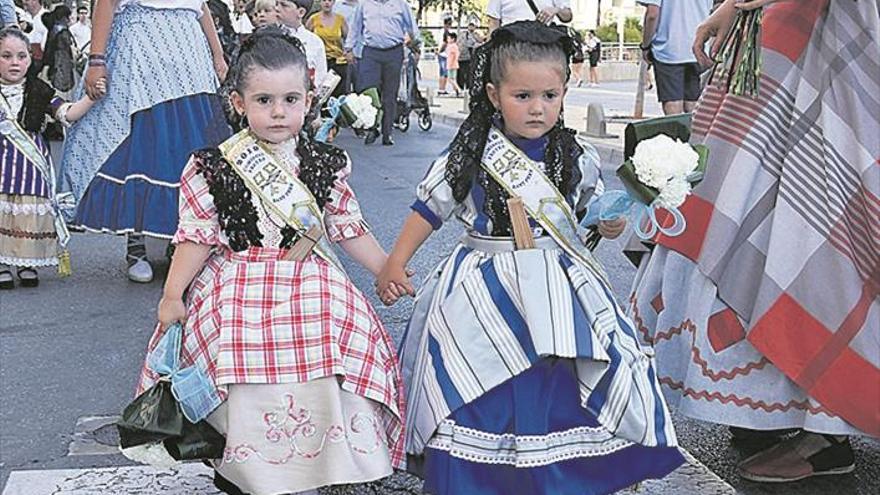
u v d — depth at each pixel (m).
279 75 3.23
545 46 3.19
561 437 3.08
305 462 3.10
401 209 9.18
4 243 6.45
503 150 3.27
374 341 3.23
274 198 3.25
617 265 7.10
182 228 3.27
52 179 6.52
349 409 3.12
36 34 14.72
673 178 3.08
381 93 13.95
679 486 3.77
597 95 26.34
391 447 3.21
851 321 3.52
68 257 6.62
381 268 3.45
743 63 3.69
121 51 6.26
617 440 3.11
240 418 3.08
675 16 9.11
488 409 3.09
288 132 3.27
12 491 3.75
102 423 4.43
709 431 4.30
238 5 10.30
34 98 6.36
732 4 3.83
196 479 3.82
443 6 41.94
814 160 3.58
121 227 6.31
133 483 3.79
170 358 3.19
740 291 3.60
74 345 5.43
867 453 4.12
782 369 3.52
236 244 3.26
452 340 3.15
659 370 3.86
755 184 3.64
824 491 3.81
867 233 3.52
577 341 3.04
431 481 3.11
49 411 4.55
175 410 3.12
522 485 3.06
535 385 3.09
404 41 13.82
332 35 14.17
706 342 3.66
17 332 5.64
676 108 9.33
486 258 3.27
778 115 3.64
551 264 3.17
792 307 3.55
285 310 3.16
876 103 3.54
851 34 3.55
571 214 3.26
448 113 19.97
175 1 6.28
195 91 6.32
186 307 3.30
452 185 3.28
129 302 6.22
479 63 3.28
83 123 6.38
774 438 4.12
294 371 3.10
